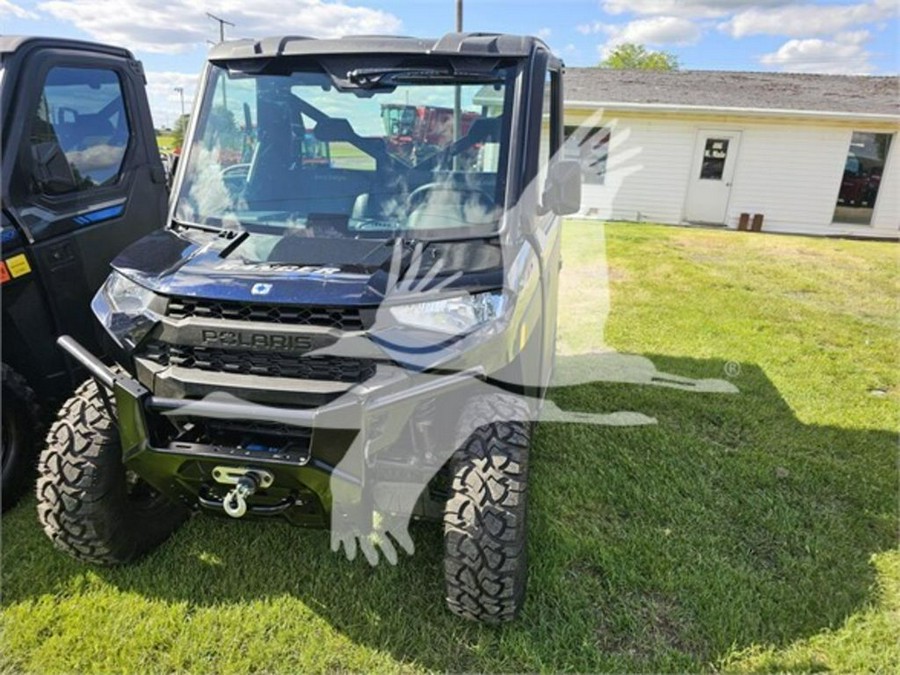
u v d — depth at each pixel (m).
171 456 1.96
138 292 2.08
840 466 3.54
